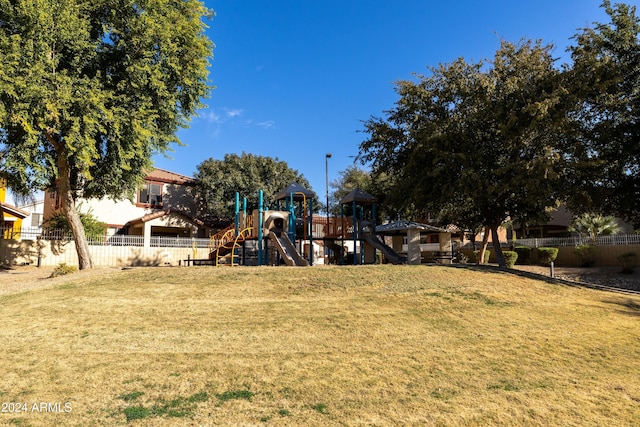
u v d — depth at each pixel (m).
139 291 12.11
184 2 18.25
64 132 15.23
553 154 17.20
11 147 16.09
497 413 4.89
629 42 19.48
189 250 28.39
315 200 44.16
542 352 7.50
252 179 35.81
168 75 17.72
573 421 4.74
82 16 16.20
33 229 23.30
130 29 16.42
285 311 10.06
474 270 16.20
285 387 5.61
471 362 6.84
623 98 18.84
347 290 12.23
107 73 17.33
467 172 18.19
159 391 5.41
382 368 6.45
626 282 23.64
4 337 7.97
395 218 33.16
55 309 10.22
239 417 4.68
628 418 4.84
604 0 20.52
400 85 22.94
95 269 17.52
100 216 31.22
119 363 6.50
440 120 21.47
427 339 8.12
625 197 20.50
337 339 7.98
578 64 18.56
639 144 18.52
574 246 30.47
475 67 21.50
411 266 16.27
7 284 15.45
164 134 19.27
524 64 19.53
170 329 8.52
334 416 4.74
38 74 13.72
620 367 6.80
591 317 10.70
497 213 21.70
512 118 17.81
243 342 7.70
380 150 24.27
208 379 5.86
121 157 16.38
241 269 15.38
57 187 19.59
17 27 14.07
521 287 14.00
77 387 5.51
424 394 5.46
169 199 34.84
